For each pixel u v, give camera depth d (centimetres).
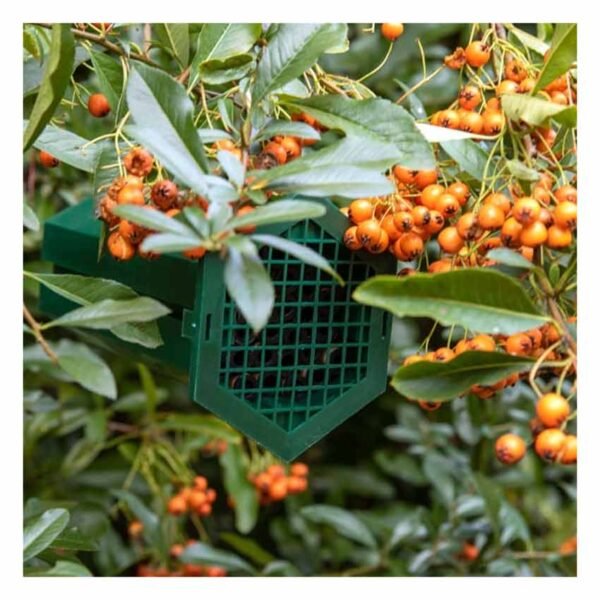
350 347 222
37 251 346
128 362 375
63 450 385
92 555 353
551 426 180
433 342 357
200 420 333
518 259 186
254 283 159
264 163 202
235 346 209
